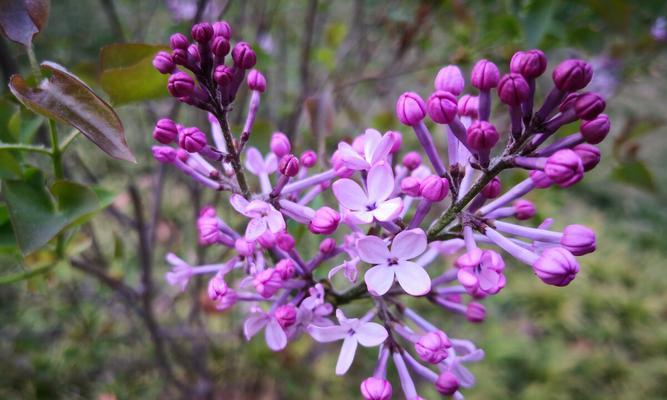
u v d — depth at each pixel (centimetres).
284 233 10
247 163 11
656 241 57
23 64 22
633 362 44
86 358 26
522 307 46
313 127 14
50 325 30
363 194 9
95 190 13
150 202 28
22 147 11
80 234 15
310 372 32
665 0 24
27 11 9
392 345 10
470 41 22
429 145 9
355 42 27
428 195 9
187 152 10
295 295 11
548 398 38
